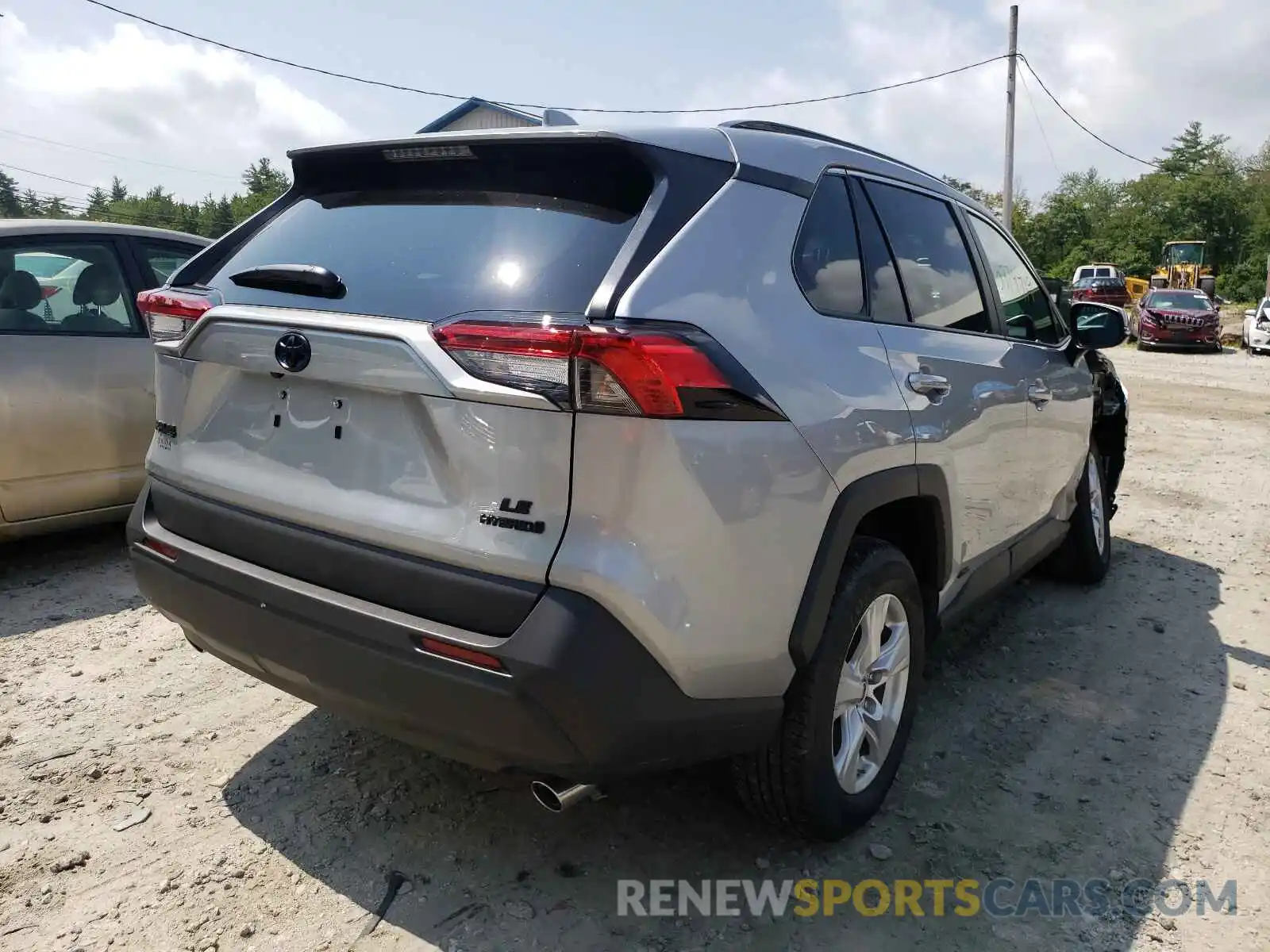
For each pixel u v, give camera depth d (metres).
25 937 2.23
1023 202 71.69
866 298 2.76
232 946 2.23
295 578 2.27
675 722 2.06
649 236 2.11
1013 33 24.11
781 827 2.59
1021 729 3.43
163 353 2.70
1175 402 13.20
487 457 1.98
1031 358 3.76
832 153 2.83
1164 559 5.62
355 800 2.83
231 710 3.37
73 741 3.12
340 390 2.23
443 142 2.41
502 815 2.78
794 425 2.23
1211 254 64.00
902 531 3.04
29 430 4.45
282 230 2.71
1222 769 3.17
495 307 2.08
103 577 4.71
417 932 2.29
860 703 2.68
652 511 1.95
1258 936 2.37
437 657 2.00
